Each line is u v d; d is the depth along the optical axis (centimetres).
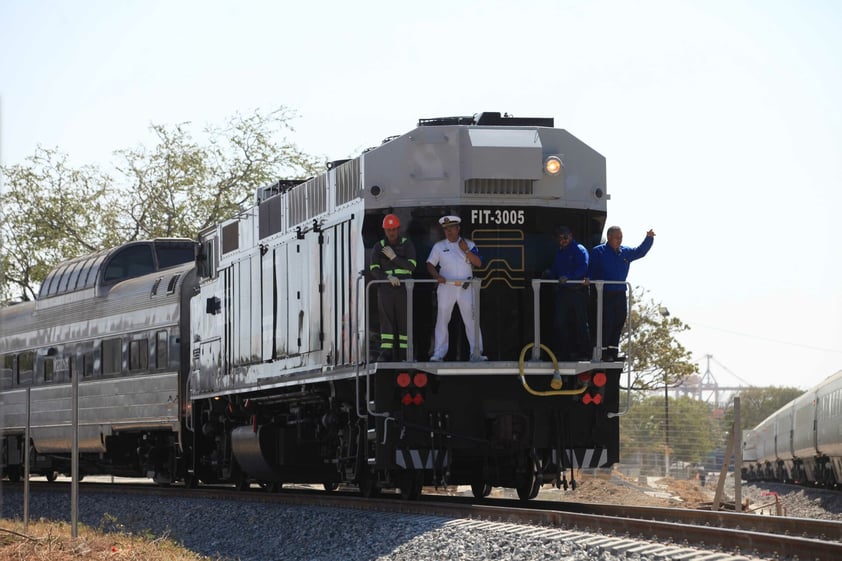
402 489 2305
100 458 3850
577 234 2227
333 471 2745
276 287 2656
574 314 2159
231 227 3006
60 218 6444
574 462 2170
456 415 2141
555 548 1552
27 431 2178
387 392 2100
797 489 5734
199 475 3272
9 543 1984
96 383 3809
